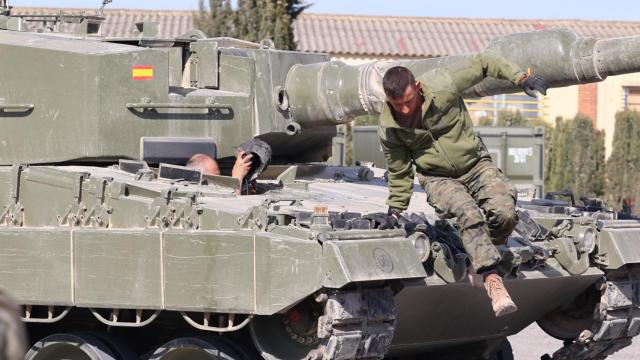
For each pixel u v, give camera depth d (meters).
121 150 11.38
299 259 9.26
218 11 24.80
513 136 28.20
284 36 24.42
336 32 36.69
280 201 10.74
